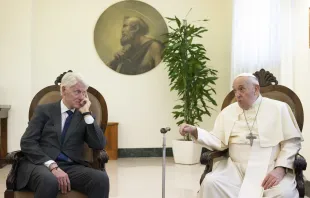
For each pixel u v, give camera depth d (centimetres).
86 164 277
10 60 583
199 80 589
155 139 656
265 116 286
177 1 659
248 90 285
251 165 275
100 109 302
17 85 584
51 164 257
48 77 628
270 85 312
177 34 596
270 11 486
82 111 273
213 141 291
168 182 459
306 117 402
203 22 661
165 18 654
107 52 643
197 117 593
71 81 271
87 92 306
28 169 256
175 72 587
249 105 290
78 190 259
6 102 581
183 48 584
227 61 663
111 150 623
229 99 320
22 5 586
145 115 654
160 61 655
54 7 629
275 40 476
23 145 267
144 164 582
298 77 424
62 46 632
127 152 649
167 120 657
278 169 263
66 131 275
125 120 650
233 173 276
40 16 626
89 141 273
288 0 449
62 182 247
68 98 273
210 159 280
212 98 623
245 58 550
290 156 267
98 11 641
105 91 646
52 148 270
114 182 458
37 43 625
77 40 636
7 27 582
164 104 657
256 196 259
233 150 290
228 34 664
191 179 476
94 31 639
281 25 465
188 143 580
